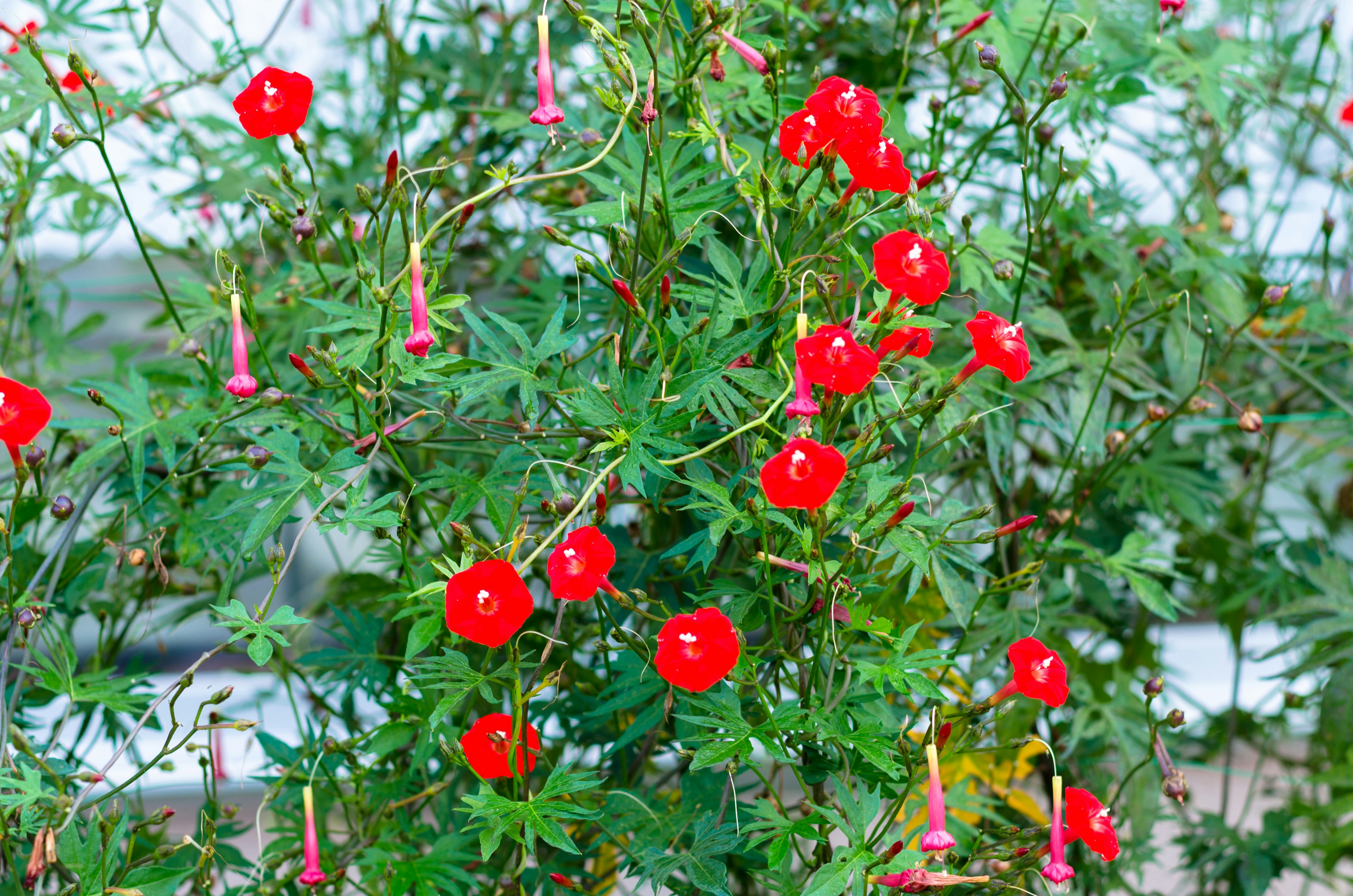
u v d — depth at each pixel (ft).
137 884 5.37
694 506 5.27
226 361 7.65
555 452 6.02
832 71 8.25
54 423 6.13
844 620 5.51
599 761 6.68
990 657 7.30
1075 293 8.24
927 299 4.97
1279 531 9.21
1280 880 8.86
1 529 5.44
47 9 7.49
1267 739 9.55
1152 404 7.31
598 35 5.33
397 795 6.63
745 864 7.06
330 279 6.89
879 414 5.89
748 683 5.26
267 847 6.66
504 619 4.73
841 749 5.40
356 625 7.00
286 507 5.52
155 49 8.84
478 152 8.66
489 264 8.72
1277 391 9.07
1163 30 6.94
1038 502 8.22
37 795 4.94
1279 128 9.56
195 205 8.95
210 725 5.28
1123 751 7.48
